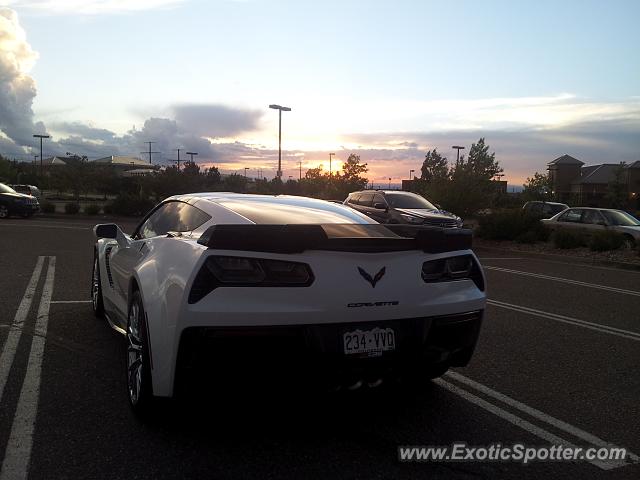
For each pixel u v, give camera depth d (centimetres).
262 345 298
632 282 1098
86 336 535
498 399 416
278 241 306
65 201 4544
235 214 383
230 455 311
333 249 319
